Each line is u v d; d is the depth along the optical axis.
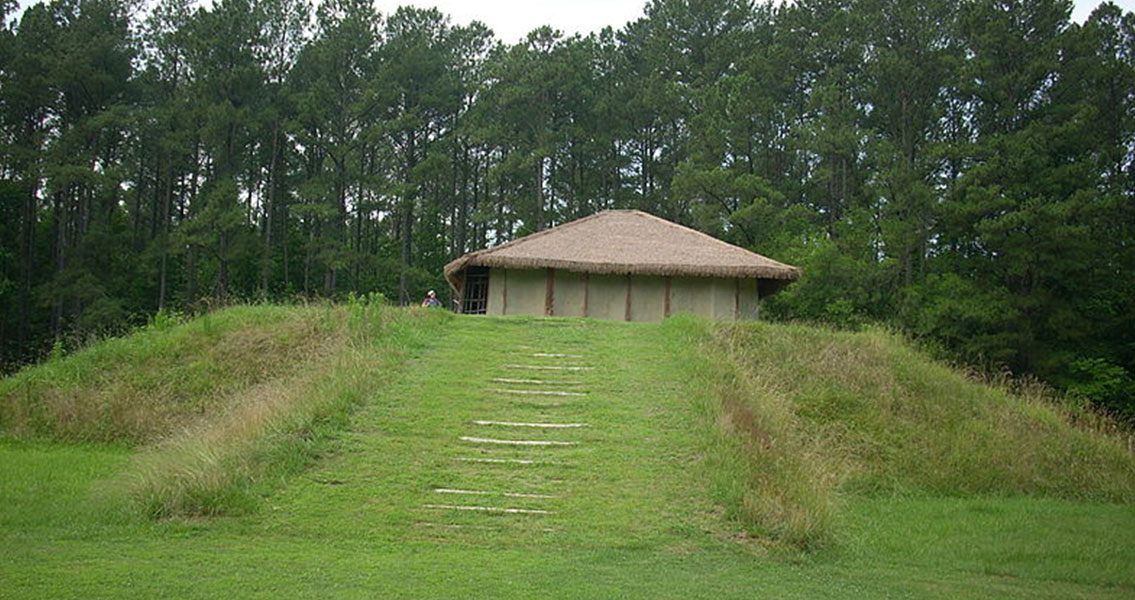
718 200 44.69
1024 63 38.16
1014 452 15.93
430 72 56.59
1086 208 33.25
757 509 10.38
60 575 7.96
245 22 50.25
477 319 20.03
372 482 11.11
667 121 56.47
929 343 33.69
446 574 8.35
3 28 47.53
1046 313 35.00
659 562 9.13
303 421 12.48
